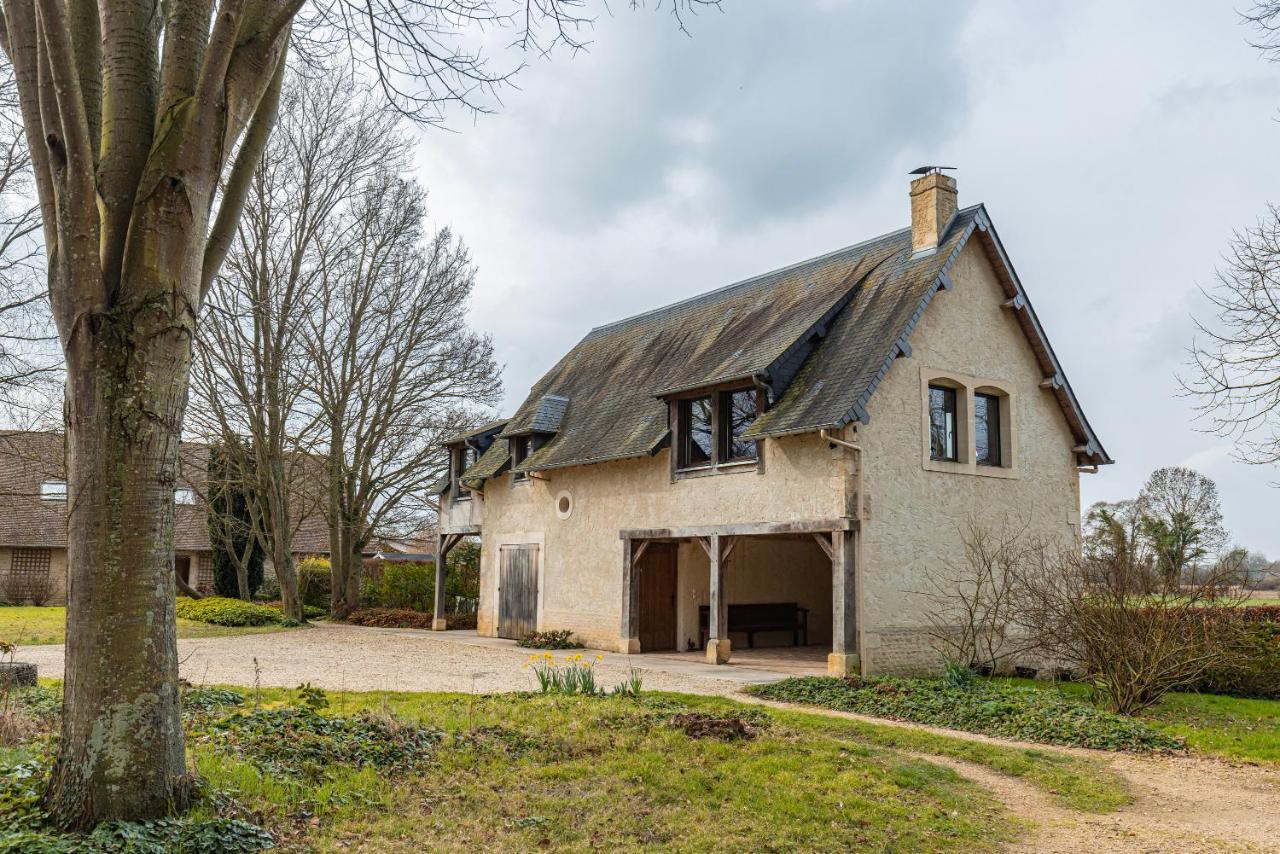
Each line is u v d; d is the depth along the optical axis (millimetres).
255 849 4980
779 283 19281
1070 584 12312
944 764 8297
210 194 5438
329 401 27078
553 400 21875
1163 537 16422
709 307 20875
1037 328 16875
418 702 10164
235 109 5602
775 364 15570
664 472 17672
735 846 5723
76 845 4484
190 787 5227
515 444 22141
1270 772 8391
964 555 15562
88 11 5586
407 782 6555
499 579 22469
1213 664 11320
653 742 8016
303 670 13953
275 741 6957
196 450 32500
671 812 6309
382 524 29219
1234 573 11180
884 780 7348
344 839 5402
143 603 4988
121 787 4832
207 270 5773
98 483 4965
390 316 27250
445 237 28250
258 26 5770
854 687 12305
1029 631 16297
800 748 8148
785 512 15102
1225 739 9875
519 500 22062
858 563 14203
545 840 5676
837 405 14094
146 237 5129
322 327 26375
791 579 20797
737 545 19938
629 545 18266
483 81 7242
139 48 5441
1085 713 10219
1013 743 9539
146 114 5395
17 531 32625
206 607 25703
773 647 19984
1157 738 9344
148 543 5027
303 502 29781
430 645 19281
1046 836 6309
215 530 30500
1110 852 5996
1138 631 11109
